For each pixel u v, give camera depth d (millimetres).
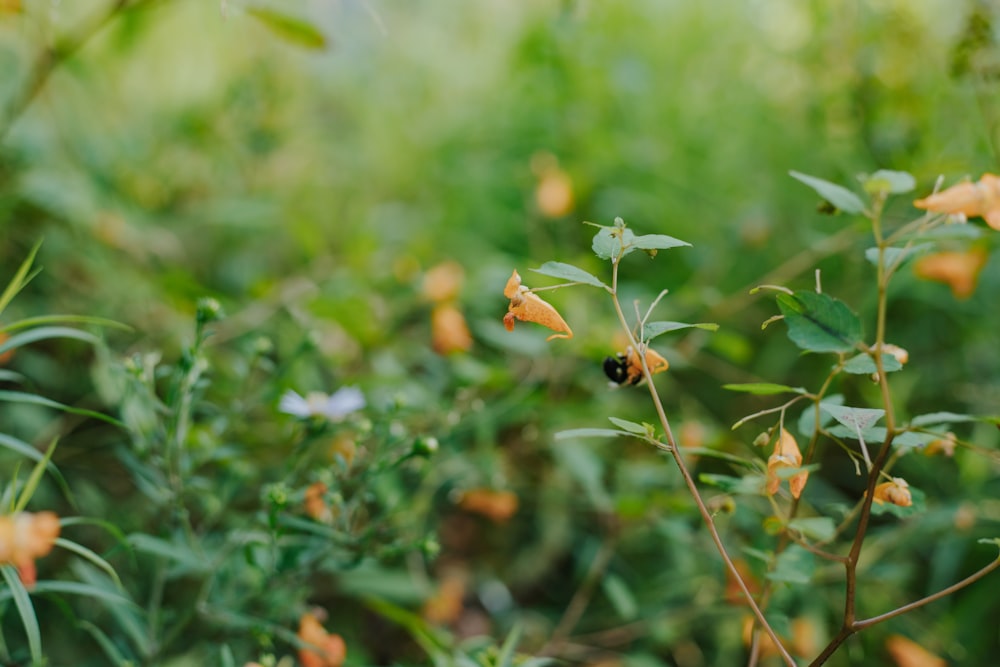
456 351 848
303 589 728
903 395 875
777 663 813
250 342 863
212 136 1094
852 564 600
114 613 702
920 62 952
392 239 1065
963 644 837
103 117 1069
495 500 854
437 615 851
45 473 855
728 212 1056
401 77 1281
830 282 976
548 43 1097
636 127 1143
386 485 769
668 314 924
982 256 807
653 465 870
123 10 874
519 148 1152
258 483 833
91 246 924
